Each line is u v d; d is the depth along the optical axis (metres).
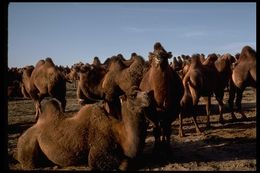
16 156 8.14
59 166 7.42
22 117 16.66
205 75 11.52
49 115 7.53
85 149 7.11
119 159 7.01
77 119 7.38
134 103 6.89
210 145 9.30
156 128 8.07
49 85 13.39
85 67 11.57
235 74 11.53
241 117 13.77
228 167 7.27
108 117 7.34
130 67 10.67
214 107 16.64
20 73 27.42
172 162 7.74
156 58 7.71
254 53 11.40
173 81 8.09
